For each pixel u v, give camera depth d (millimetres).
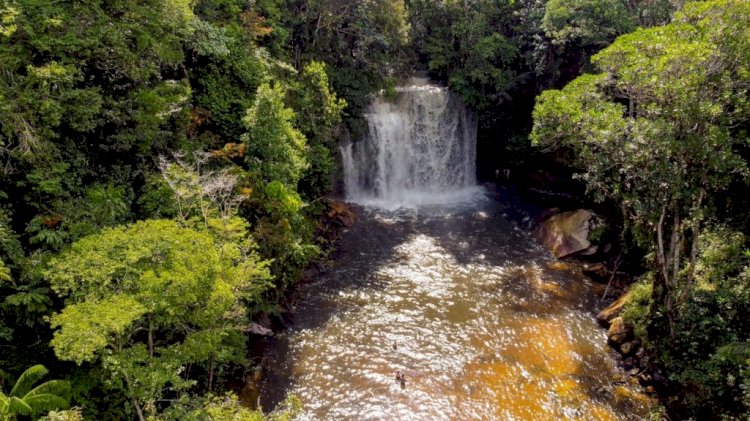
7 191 16516
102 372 15141
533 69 41844
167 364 14102
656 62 18375
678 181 17562
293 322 24891
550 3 38625
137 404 13984
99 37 18516
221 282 15156
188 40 25156
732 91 17812
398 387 20469
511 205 39750
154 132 20922
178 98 22172
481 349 22891
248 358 21781
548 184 38375
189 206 18781
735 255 19859
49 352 15570
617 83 20719
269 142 24750
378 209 38938
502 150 43281
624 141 19109
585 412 19109
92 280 13531
